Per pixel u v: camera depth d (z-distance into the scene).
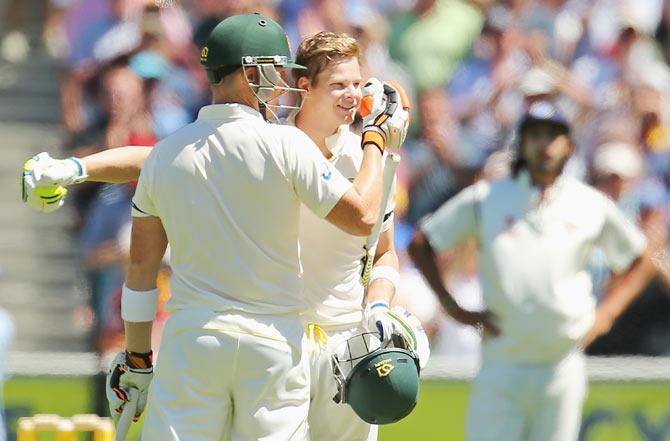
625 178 32.41
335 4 34.97
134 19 33.56
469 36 35.16
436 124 34.22
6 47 39.25
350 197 15.59
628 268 26.20
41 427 19.28
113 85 32.78
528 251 24.92
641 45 35.78
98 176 16.75
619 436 27.36
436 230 25.53
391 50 34.91
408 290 30.92
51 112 38.00
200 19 34.06
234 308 15.52
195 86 33.66
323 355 16.66
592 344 30.83
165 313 29.41
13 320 34.66
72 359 26.62
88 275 30.94
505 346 25.02
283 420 15.72
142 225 16.27
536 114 24.94
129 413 16.95
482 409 25.19
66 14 35.03
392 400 16.03
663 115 34.53
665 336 30.94
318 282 16.61
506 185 25.30
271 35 15.86
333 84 16.34
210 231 15.57
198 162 15.62
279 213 15.60
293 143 15.59
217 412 15.63
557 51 35.50
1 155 36.94
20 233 35.78
